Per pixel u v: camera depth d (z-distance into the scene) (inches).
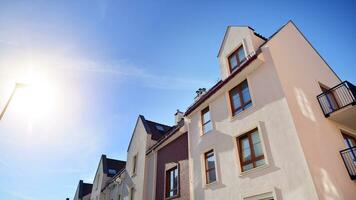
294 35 452.8
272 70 364.5
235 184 366.9
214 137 449.4
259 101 371.6
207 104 506.0
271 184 310.5
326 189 270.1
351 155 340.2
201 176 450.3
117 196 828.6
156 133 753.0
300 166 283.6
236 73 417.4
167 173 581.6
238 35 478.9
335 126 364.8
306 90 375.6
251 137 375.6
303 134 304.7
